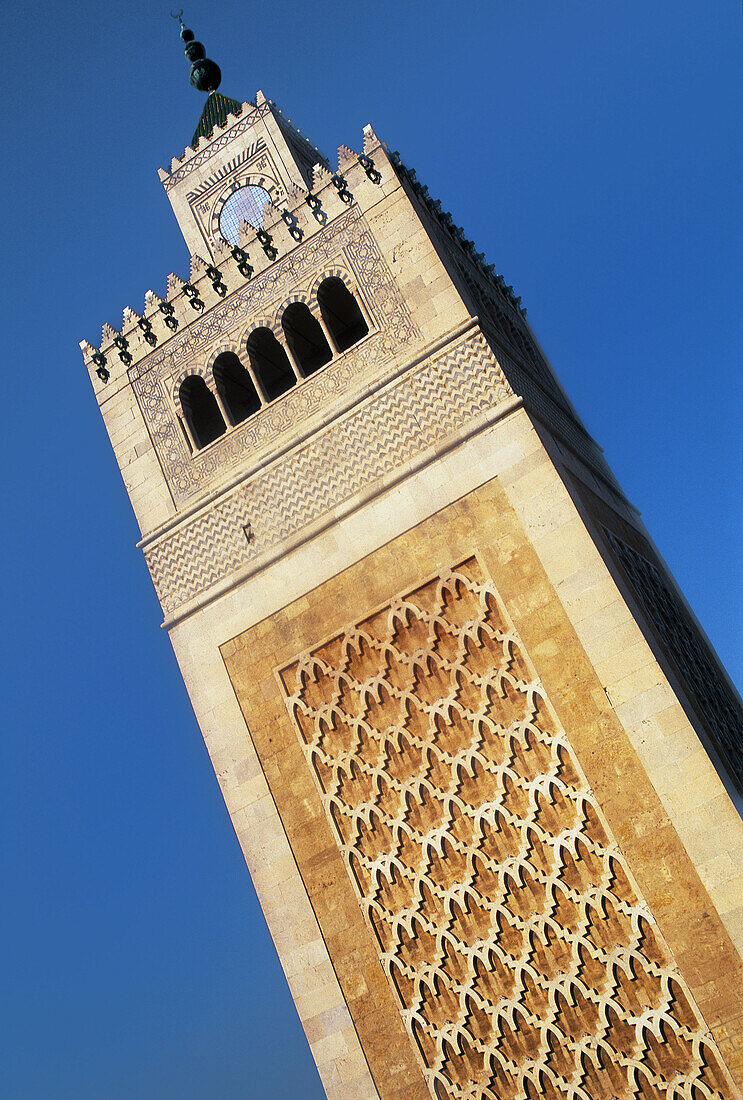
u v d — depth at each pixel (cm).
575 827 2325
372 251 2808
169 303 3030
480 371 2612
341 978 2458
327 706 2603
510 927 2348
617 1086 2220
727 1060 2142
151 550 2880
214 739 2692
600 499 2955
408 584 2573
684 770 2270
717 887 2205
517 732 2408
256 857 2586
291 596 2694
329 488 2709
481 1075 2319
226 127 3531
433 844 2445
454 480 2580
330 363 2783
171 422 2959
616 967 2250
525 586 2464
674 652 2711
